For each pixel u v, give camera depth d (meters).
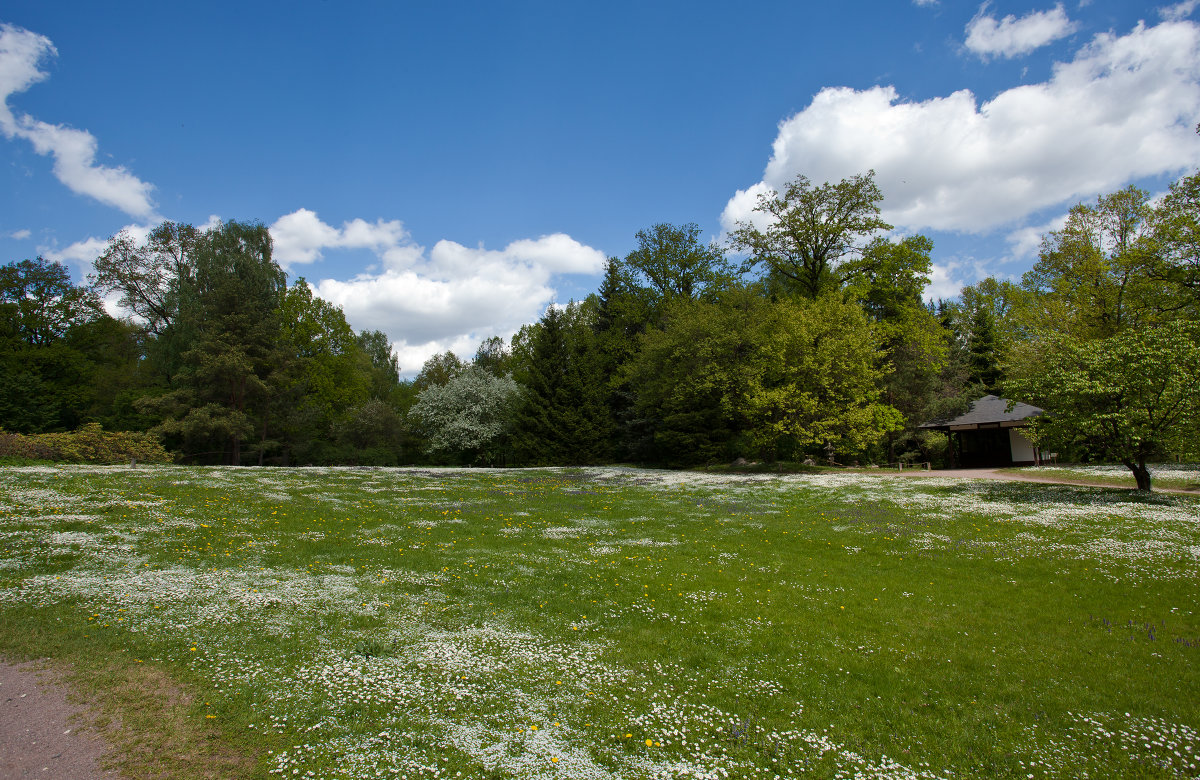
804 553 15.50
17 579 9.90
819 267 47.38
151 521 14.55
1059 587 12.11
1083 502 20.14
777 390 35.78
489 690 7.31
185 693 6.77
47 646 7.68
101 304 53.38
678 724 6.78
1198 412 18.91
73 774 5.25
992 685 7.98
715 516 20.72
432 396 58.72
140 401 40.59
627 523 19.41
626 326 57.84
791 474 35.16
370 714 6.54
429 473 35.62
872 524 18.72
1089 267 39.09
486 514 20.33
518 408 53.09
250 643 8.16
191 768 5.45
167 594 9.70
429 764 5.67
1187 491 22.31
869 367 37.81
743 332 40.62
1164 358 19.23
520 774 5.59
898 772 5.99
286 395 48.22
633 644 9.21
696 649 9.12
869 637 9.70
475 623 9.66
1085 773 6.01
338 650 8.11
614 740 6.36
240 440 45.16
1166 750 6.42
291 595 10.19
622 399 54.78
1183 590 11.51
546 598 11.23
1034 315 42.09
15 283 49.12
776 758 6.18
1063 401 20.70
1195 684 7.92
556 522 19.36
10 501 15.00
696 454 44.59
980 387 52.31
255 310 44.62
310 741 5.97
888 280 46.97
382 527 16.91
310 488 23.62
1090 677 8.20
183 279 49.00
